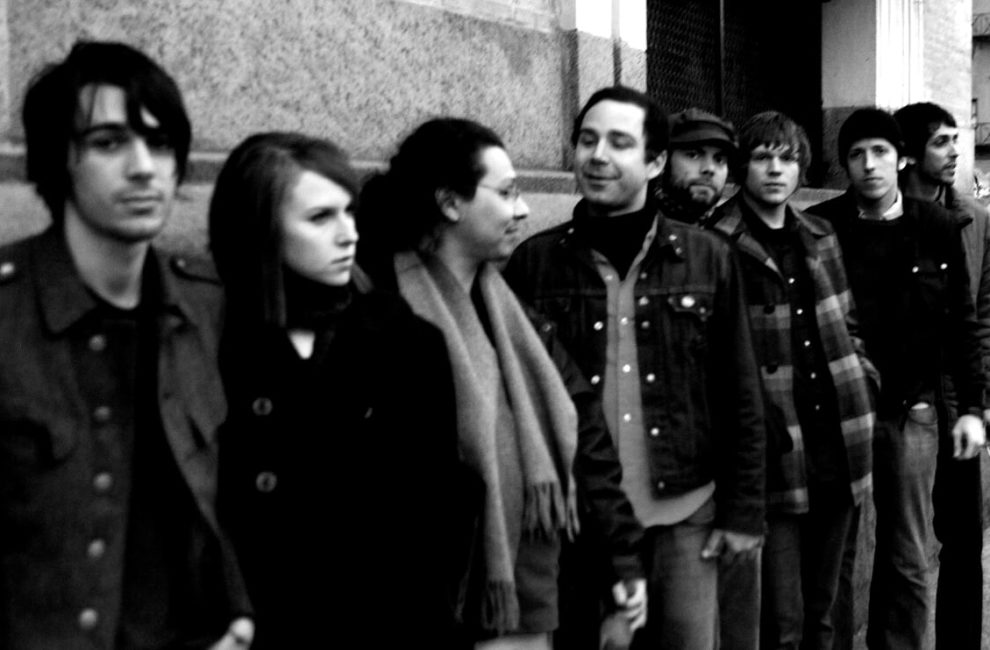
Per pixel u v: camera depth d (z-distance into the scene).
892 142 4.15
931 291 4.20
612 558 2.70
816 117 6.38
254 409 1.94
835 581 3.86
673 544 3.01
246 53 2.87
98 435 1.72
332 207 2.01
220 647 1.84
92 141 1.71
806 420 3.62
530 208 3.57
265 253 1.98
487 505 2.41
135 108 1.70
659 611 3.04
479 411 2.42
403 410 2.07
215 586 1.84
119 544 1.71
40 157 1.75
